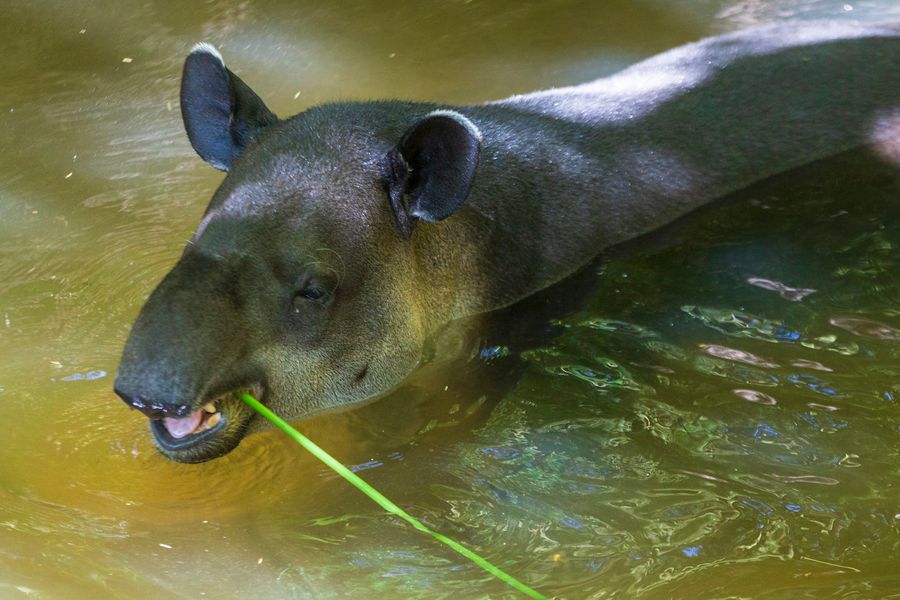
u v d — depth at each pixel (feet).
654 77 36.17
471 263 29.45
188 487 24.88
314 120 26.86
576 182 32.12
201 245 23.43
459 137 25.31
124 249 33.09
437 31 46.91
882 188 34.12
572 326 29.66
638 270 31.45
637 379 27.53
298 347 24.56
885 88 36.70
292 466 25.52
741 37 38.93
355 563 22.48
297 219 24.45
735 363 27.78
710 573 21.67
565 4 48.70
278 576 22.13
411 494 24.41
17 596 20.99
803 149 35.24
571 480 24.50
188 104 27.50
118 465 25.46
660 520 23.15
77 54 45.29
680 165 33.68
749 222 33.04
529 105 33.63
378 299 26.20
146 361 21.21
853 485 23.85
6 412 26.81
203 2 48.96
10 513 23.71
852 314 29.27
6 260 32.83
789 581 21.36
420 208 26.53
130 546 23.00
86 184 36.88
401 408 27.04
